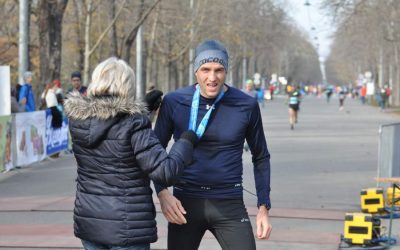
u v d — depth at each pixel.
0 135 16.38
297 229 10.48
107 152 4.62
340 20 37.41
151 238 4.73
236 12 65.75
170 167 4.62
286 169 17.89
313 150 23.28
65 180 15.74
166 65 61.03
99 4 38.44
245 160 20.00
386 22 47.38
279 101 93.62
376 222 9.75
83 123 4.64
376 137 29.66
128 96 4.71
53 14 27.17
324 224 10.88
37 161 19.22
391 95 80.25
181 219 5.03
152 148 4.62
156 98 5.35
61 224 10.73
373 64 99.81
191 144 4.82
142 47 41.09
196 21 56.34
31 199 13.04
